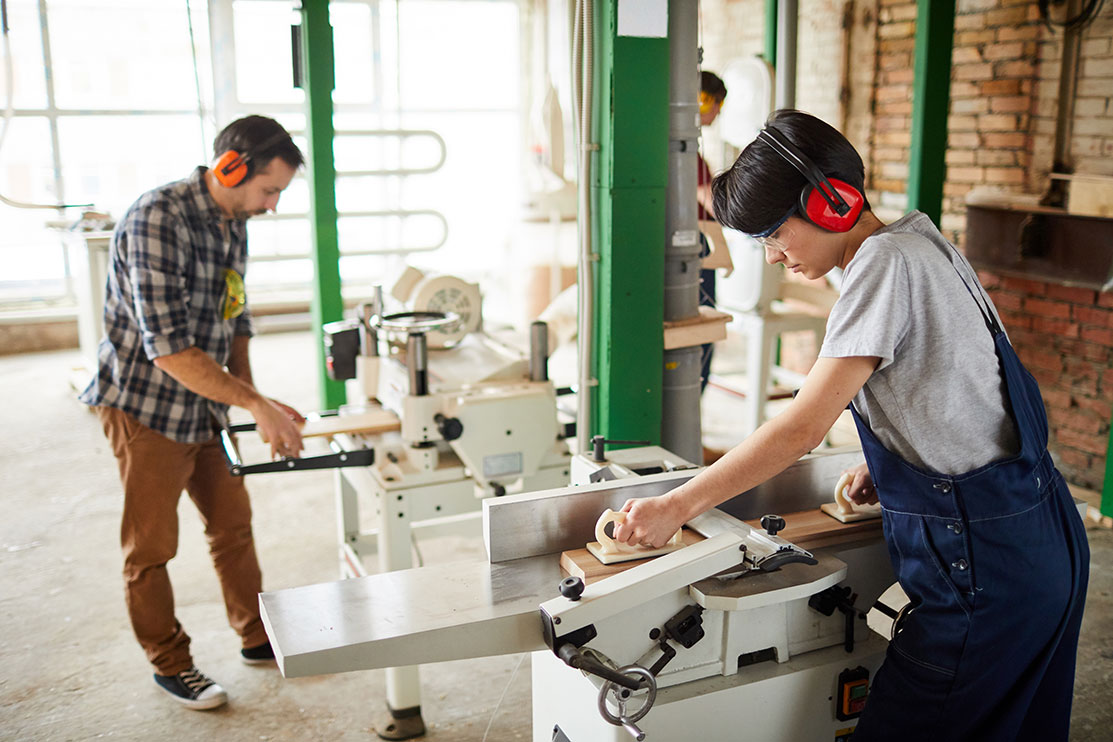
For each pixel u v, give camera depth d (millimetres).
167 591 2467
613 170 2377
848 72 4695
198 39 6031
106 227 5008
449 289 2742
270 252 6844
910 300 1249
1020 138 3883
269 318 6602
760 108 3854
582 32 2338
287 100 6145
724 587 1378
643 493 1604
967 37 4055
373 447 2350
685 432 2711
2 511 3734
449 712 2467
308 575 3201
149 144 6180
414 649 1278
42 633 2846
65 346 6176
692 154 2518
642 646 1383
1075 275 3465
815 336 4191
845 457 1752
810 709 1510
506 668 2680
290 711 2471
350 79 6816
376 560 3275
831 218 1281
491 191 7543
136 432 2318
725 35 5621
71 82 5945
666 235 2557
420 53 7035
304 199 6844
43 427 4715
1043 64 3748
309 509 3781
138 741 2342
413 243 7488
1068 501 1380
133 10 5934
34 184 6105
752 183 1294
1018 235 3633
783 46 3896
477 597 1380
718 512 1571
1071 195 3393
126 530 2406
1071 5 3590
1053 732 1484
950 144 4211
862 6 4547
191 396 2346
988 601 1287
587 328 2500
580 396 2545
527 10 7102
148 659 2609
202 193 2275
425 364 2289
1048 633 1345
